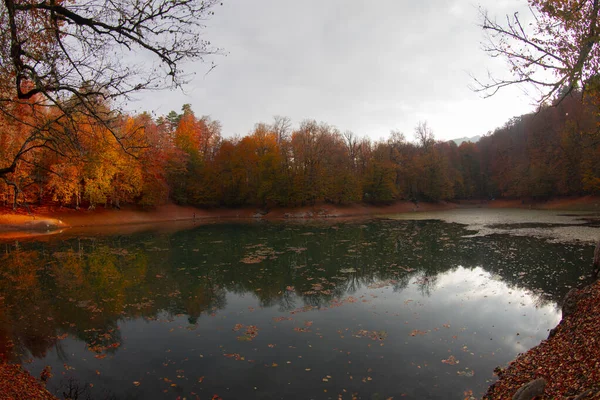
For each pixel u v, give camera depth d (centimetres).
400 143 8375
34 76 708
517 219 4612
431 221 4772
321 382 782
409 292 1511
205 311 1329
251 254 2516
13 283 1766
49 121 813
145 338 1070
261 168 6556
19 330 1153
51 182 3416
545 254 2172
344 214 6531
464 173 9394
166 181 5728
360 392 737
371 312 1265
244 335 1077
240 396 734
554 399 597
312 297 1477
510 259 2081
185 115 6962
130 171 4578
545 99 927
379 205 7381
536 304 1303
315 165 6488
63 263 2245
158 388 774
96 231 3997
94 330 1148
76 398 736
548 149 6688
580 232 3053
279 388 762
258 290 1608
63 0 746
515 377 748
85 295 1552
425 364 857
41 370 875
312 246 2822
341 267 2042
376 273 1873
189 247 2855
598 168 5372
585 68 850
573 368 677
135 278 1859
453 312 1244
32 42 736
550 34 890
